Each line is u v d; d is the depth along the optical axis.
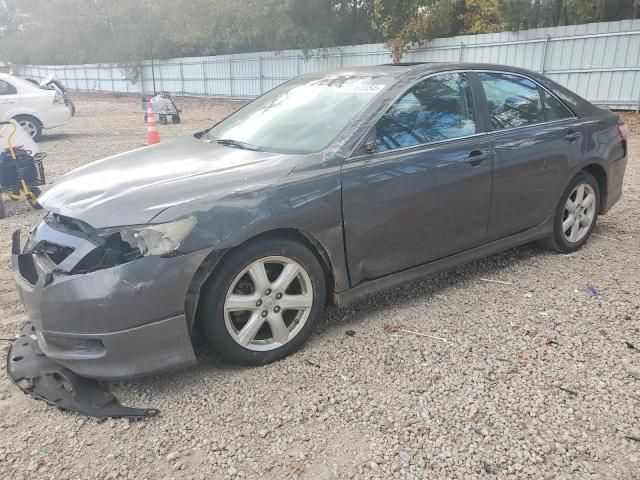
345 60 23.62
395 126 3.66
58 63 48.47
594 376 3.12
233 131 4.18
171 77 33.88
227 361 3.21
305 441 2.66
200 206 2.92
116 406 2.89
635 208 6.39
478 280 4.46
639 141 11.16
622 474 2.42
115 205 2.92
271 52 26.58
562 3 16.22
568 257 4.90
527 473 2.43
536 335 3.57
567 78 15.43
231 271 3.03
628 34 13.95
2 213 6.62
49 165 9.85
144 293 2.78
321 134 3.60
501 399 2.93
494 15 19.12
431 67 4.00
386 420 2.79
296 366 3.27
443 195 3.81
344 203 3.36
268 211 3.06
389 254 3.66
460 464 2.49
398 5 19.88
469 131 4.03
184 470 2.49
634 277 4.44
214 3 27.67
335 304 3.54
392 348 3.45
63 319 2.82
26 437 2.69
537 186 4.45
